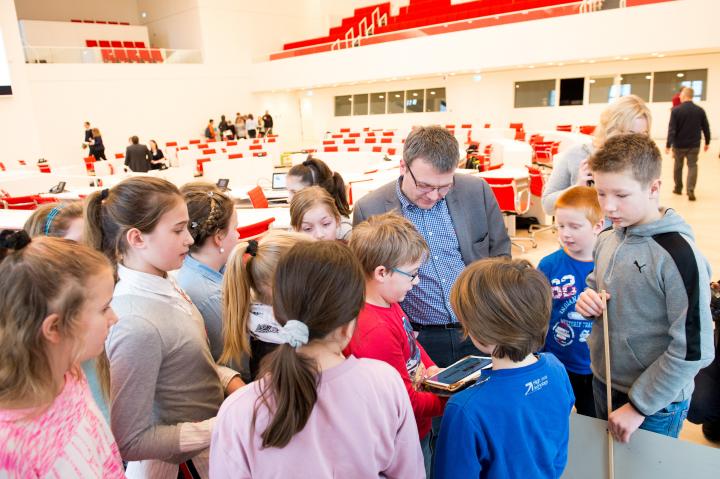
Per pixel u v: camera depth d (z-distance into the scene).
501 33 12.08
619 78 12.47
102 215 1.21
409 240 1.28
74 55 14.61
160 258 1.22
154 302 1.19
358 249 1.30
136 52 15.78
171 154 13.88
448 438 1.05
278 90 18.06
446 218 1.78
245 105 18.41
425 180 1.59
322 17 19.91
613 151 1.23
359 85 17.31
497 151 8.16
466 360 1.36
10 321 0.80
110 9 19.53
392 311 1.34
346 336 0.89
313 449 0.81
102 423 1.00
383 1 18.86
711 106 11.45
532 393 1.05
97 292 0.89
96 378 1.13
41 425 0.85
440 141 1.56
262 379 0.86
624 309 1.32
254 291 1.33
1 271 0.81
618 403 1.40
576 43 11.07
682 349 1.19
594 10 10.81
